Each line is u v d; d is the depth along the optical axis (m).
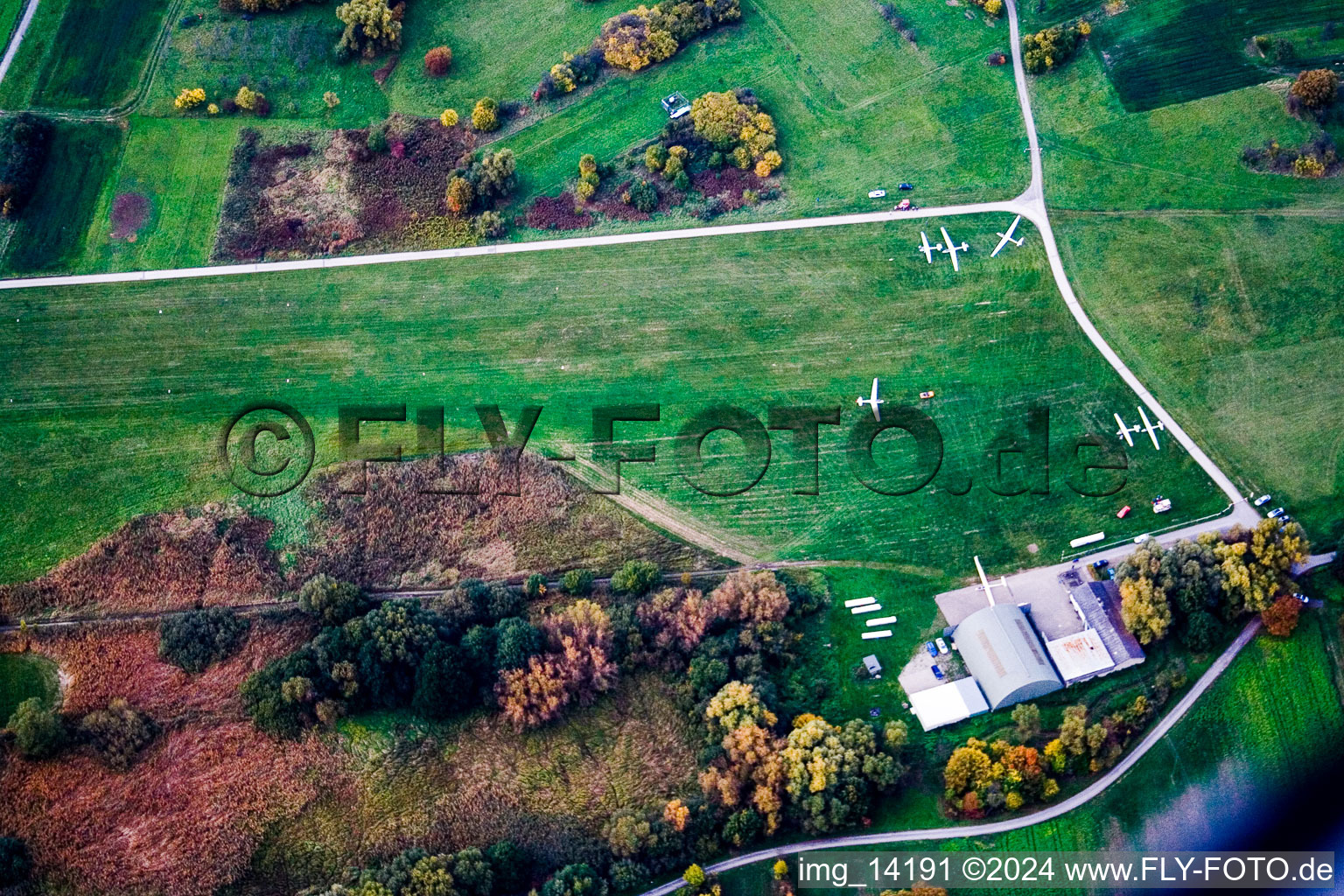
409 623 180.62
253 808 171.00
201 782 172.75
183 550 191.25
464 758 176.38
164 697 179.75
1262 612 182.38
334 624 185.12
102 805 170.62
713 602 185.00
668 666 182.50
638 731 179.12
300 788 173.00
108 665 182.25
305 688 176.38
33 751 172.25
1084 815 172.50
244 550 191.62
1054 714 179.88
